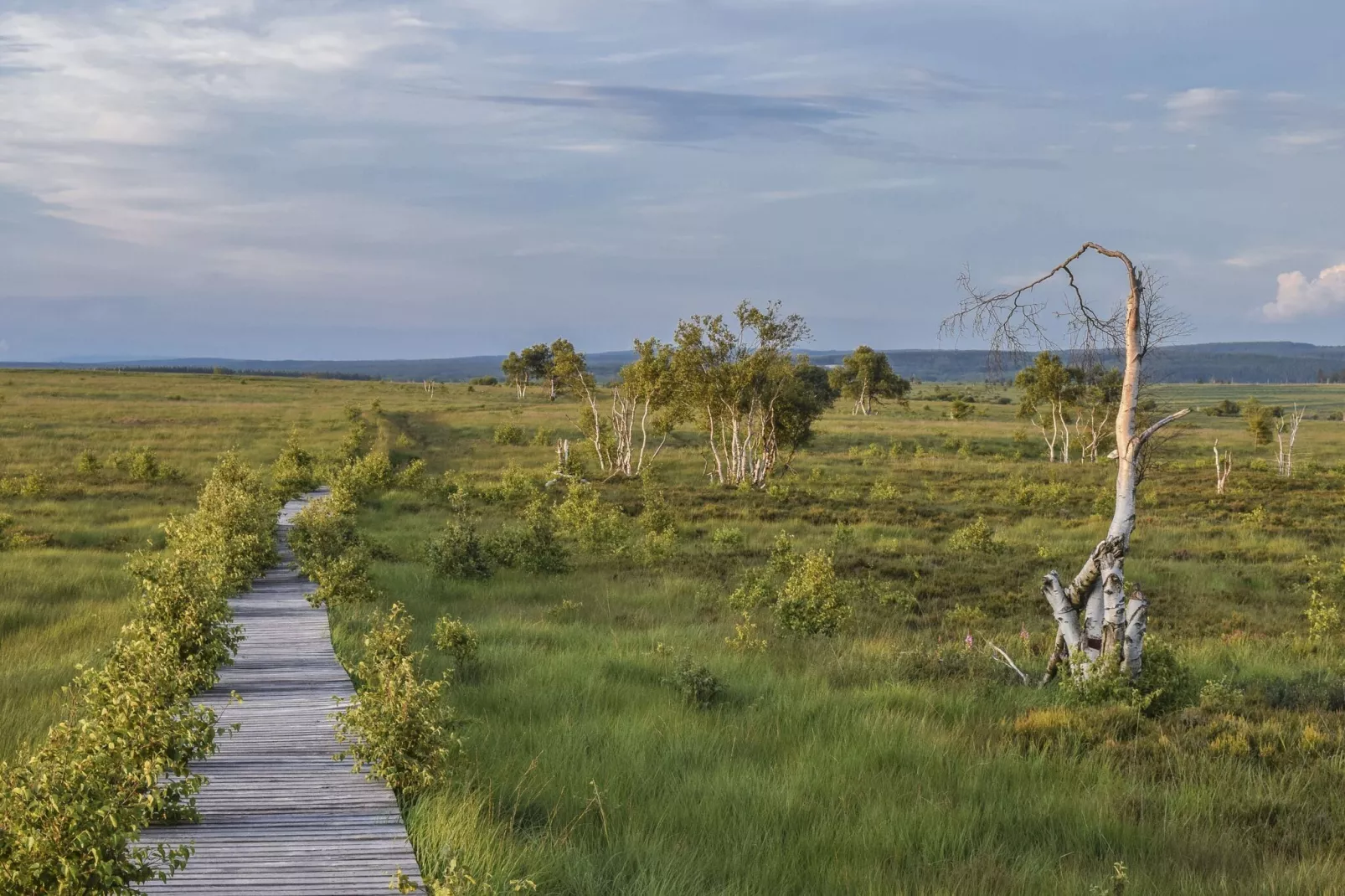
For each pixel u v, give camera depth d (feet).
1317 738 33.99
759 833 25.75
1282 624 62.13
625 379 185.47
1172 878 23.35
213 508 76.28
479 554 77.15
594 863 23.18
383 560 84.33
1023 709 39.78
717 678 41.83
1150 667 40.57
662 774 30.17
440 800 24.75
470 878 19.29
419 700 27.27
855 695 41.22
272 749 30.27
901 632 58.85
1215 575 80.64
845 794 28.48
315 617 55.31
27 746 22.80
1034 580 78.23
